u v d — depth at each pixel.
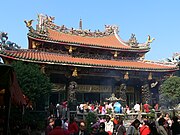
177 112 32.47
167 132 14.38
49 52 38.19
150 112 32.78
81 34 45.22
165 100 38.91
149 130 14.01
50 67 35.22
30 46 40.00
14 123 18.83
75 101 35.62
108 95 40.72
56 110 31.55
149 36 45.19
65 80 38.31
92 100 39.94
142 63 43.25
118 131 14.77
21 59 30.84
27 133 12.57
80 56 40.50
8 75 7.83
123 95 38.75
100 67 36.41
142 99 40.88
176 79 38.31
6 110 9.04
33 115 26.58
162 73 41.59
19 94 11.70
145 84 40.91
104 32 47.88
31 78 25.00
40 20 41.59
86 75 38.25
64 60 35.28
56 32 42.94
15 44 32.91
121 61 42.81
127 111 34.06
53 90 37.09
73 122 16.72
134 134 12.95
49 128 15.01
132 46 43.78
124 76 39.31
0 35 30.98
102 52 42.22
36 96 25.09
